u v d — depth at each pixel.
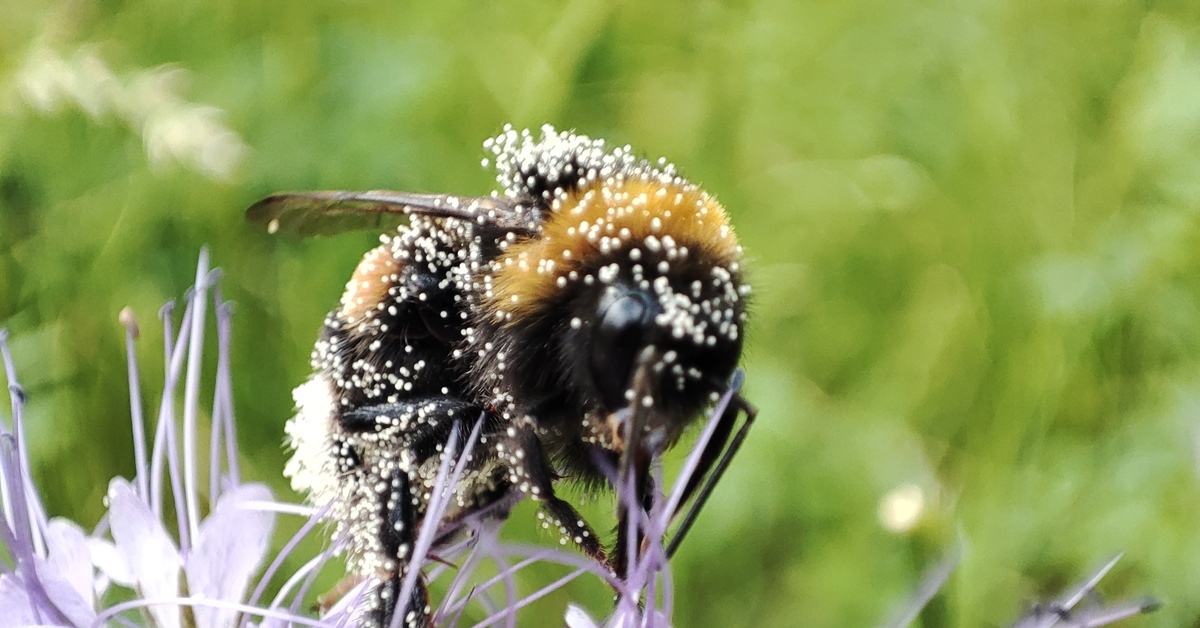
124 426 0.13
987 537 0.13
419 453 0.10
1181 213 0.15
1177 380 0.14
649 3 0.15
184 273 0.14
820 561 0.13
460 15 0.16
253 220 0.11
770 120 0.16
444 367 0.10
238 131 0.14
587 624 0.10
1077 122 0.16
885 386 0.15
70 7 0.13
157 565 0.10
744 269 0.10
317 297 0.14
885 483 0.13
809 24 0.16
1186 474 0.13
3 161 0.13
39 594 0.10
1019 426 0.14
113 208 0.13
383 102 0.15
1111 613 0.11
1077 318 0.14
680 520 0.10
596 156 0.10
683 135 0.15
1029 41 0.16
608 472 0.10
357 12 0.16
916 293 0.16
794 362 0.15
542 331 0.10
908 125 0.16
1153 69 0.15
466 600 0.10
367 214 0.11
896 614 0.11
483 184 0.14
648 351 0.09
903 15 0.16
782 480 0.14
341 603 0.10
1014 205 0.15
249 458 0.13
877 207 0.16
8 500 0.10
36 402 0.12
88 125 0.13
